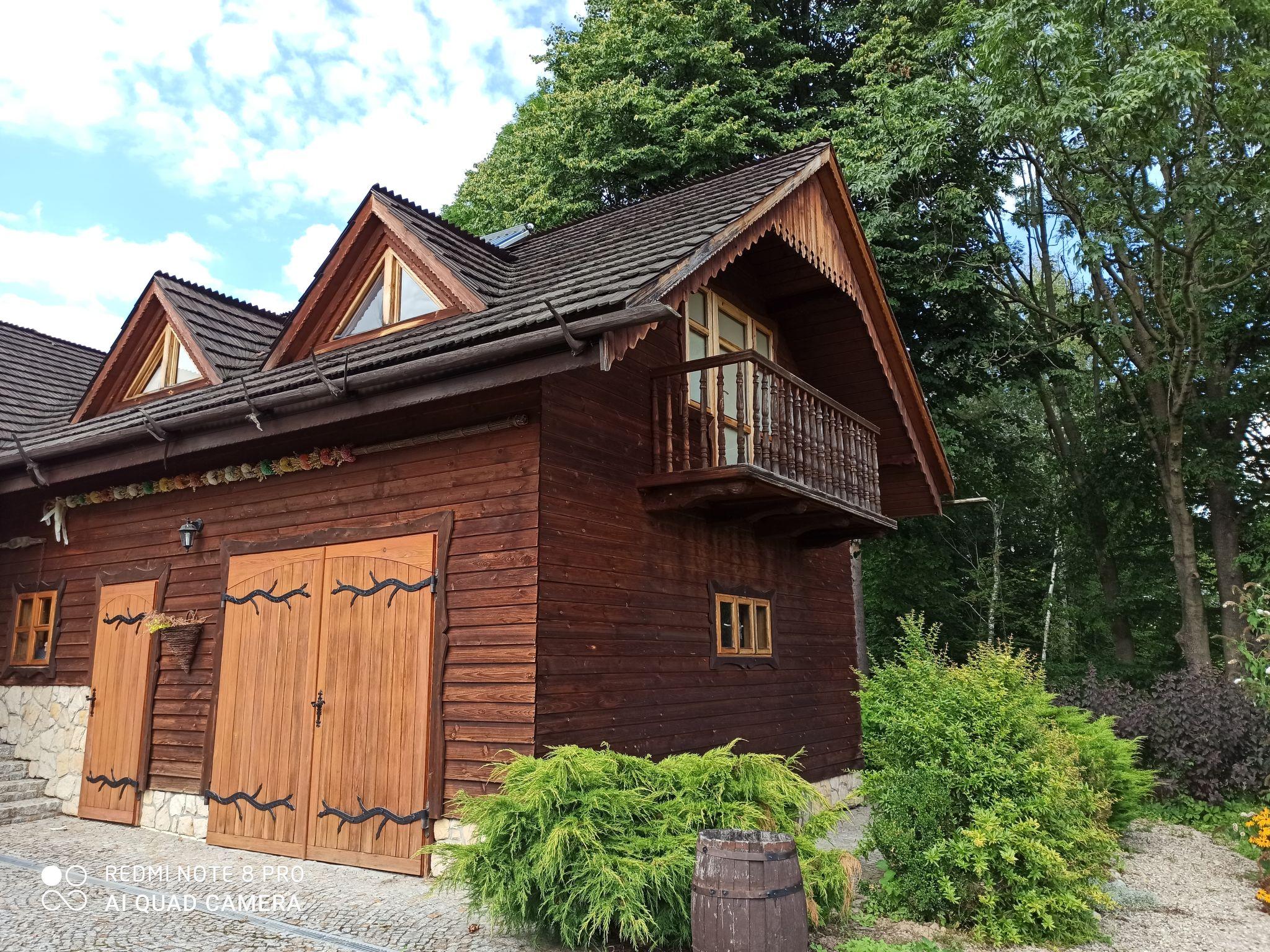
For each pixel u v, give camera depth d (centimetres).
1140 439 2006
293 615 721
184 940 483
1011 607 2256
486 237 1182
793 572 963
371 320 833
